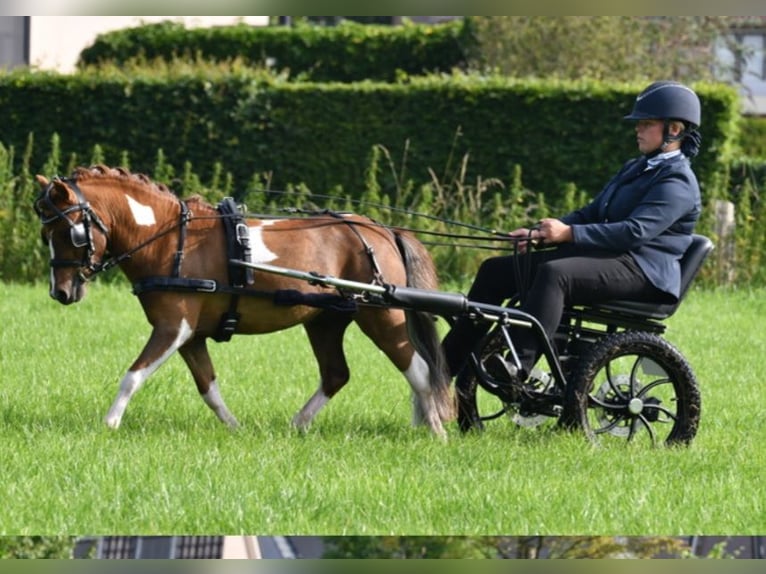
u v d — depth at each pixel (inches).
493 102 1127.6
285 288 522.3
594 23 1461.6
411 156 1137.4
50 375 650.2
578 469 490.9
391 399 621.3
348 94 1141.1
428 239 1041.5
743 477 494.0
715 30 1519.4
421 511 436.1
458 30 1524.4
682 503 455.2
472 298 553.9
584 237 518.0
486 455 503.5
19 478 457.4
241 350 744.3
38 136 1162.6
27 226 1026.7
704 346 815.1
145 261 516.7
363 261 533.6
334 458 495.2
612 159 1122.7
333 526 423.5
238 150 1153.4
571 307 534.3
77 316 840.9
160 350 515.8
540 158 1127.6
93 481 454.3
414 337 534.6
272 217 536.4
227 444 513.3
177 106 1154.7
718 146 1091.3
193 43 1524.4
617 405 523.8
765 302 1002.1
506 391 527.5
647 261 523.2
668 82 530.3
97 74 1186.6
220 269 519.2
